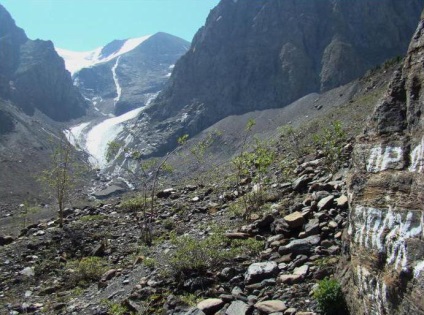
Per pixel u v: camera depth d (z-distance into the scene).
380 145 7.57
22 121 132.00
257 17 147.75
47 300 13.15
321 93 116.38
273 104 123.06
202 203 22.12
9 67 185.25
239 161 21.31
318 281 9.11
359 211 7.57
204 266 11.27
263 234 13.34
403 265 5.97
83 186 89.50
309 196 15.16
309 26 138.62
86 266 14.92
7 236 20.78
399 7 137.25
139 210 23.52
